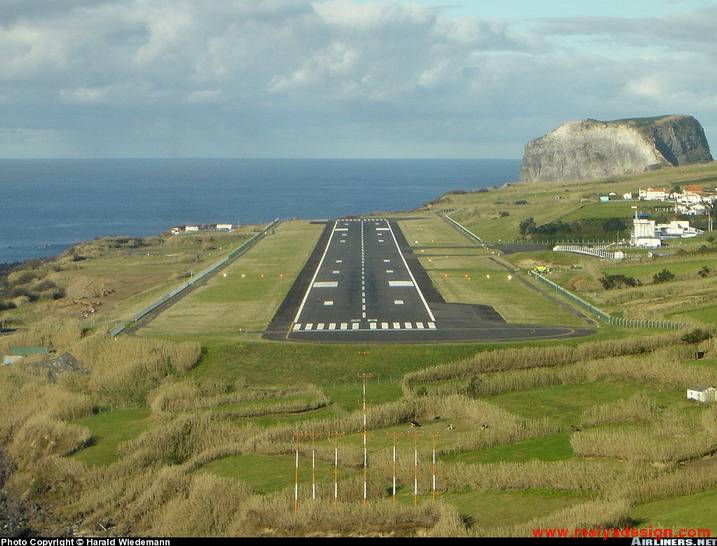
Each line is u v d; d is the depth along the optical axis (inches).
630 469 5157.5
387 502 4921.3
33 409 6786.4
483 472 5251.0
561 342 7637.8
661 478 4968.0
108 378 7145.7
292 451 5816.9
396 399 6702.8
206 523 4990.2
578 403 6565.0
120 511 5369.1
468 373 7101.4
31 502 5625.0
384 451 5708.7
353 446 5782.5
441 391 6722.4
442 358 7342.5
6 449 6373.0
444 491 5162.4
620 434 5674.2
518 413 6378.0
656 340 7588.6
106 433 6343.5
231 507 5078.7
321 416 6437.0
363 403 6624.0
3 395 7111.2
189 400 6722.4
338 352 7445.9
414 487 5172.2
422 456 5590.6
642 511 4672.7
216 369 7273.6
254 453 5841.5
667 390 6737.2
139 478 5639.8
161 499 5364.2
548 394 6781.5
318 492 5123.0
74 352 7726.4
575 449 5546.3
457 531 4475.9
